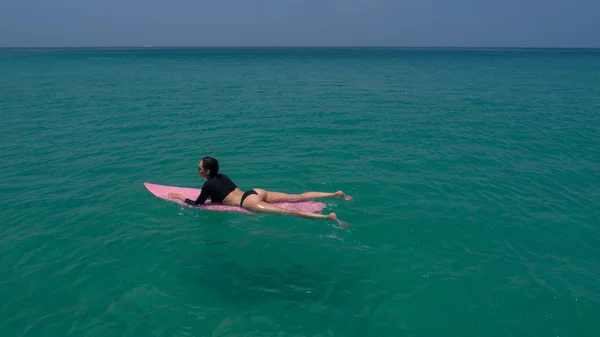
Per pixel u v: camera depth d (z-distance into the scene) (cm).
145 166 1052
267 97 2362
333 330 482
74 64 5872
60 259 616
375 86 3038
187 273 588
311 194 818
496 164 1085
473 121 1653
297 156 1146
